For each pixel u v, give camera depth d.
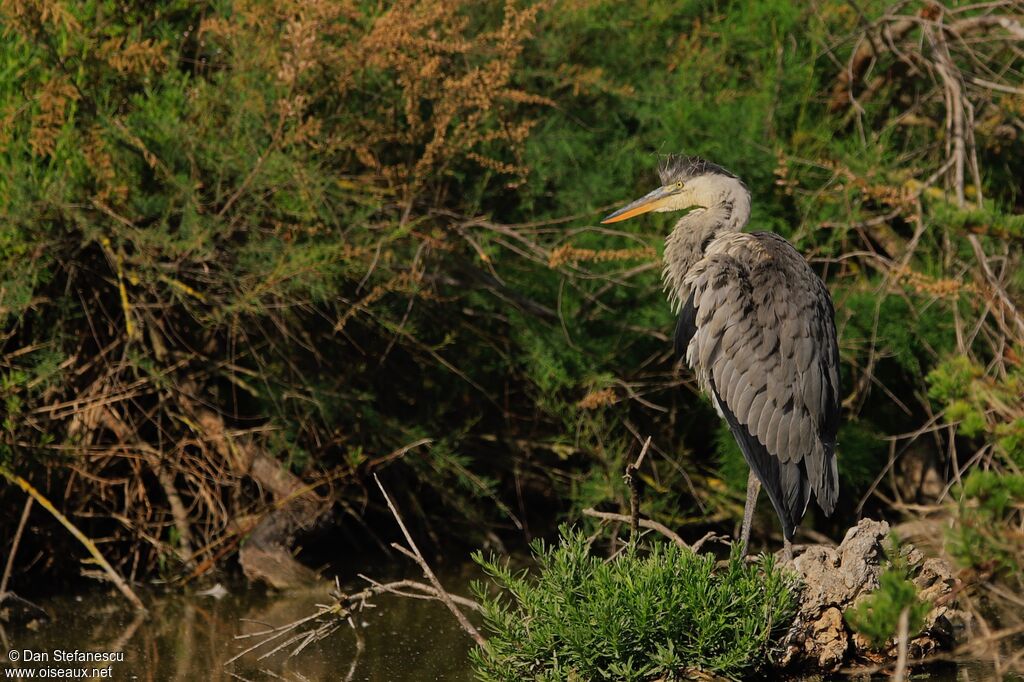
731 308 9.81
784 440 9.61
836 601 8.96
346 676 9.47
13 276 11.49
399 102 12.70
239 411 13.61
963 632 9.92
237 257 12.15
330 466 13.48
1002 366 10.45
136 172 12.12
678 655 8.41
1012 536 6.61
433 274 12.98
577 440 13.48
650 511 13.48
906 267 11.54
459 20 12.70
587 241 13.52
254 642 10.55
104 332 12.83
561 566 8.70
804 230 13.15
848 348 13.14
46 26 11.48
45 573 12.57
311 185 11.67
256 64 11.92
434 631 10.89
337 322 13.02
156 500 13.27
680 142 13.69
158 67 11.92
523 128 12.27
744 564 8.86
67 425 12.50
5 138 11.52
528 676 8.59
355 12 11.88
